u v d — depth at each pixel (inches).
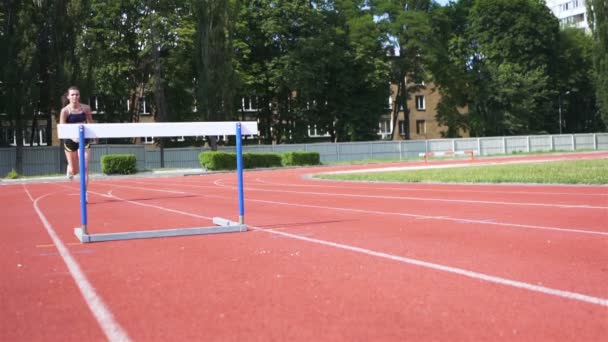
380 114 2299.5
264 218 353.7
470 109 2605.8
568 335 117.5
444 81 2404.0
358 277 175.3
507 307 138.9
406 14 2169.0
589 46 2765.7
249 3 2063.2
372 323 127.7
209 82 1609.3
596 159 1169.4
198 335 121.2
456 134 2591.0
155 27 1727.4
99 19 1749.5
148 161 1712.6
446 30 2434.8
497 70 2527.1
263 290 160.2
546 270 181.8
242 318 133.1
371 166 1526.8
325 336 119.0
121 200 537.6
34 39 1332.4
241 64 1995.6
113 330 126.0
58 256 224.5
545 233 264.2
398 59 2251.5
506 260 199.9
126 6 1774.1
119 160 1346.0
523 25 2508.6
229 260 207.8
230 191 661.3
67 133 266.2
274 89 2053.4
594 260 197.2
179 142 2027.6
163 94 1772.9
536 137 2284.7
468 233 270.2
